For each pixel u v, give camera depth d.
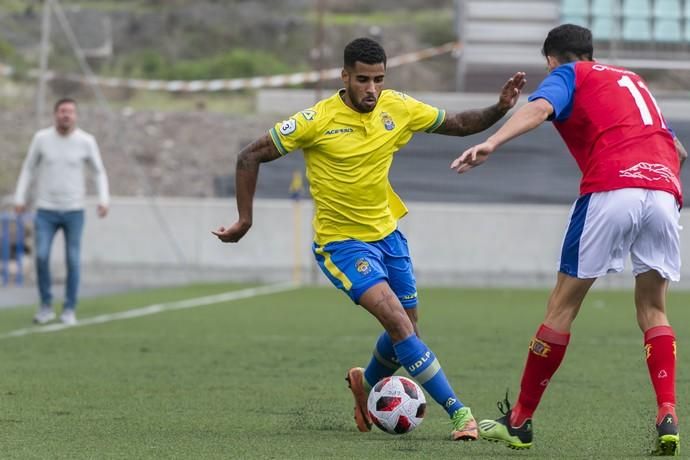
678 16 77.94
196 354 29.39
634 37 77.75
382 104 17.86
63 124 36.47
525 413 16.78
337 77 102.44
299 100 81.31
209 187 72.50
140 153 74.88
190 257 61.34
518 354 29.91
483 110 18.05
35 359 27.97
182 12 123.69
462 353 30.11
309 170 18.03
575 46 17.52
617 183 16.50
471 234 60.56
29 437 17.55
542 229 60.41
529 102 16.62
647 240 16.80
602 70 17.09
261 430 18.47
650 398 22.50
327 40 120.25
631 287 60.41
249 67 108.31
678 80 87.25
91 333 34.47
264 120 79.94
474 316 41.75
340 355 29.34
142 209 61.28
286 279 61.12
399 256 18.09
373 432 18.45
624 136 16.67
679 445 17.06
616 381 25.02
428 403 21.83
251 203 17.80
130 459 15.73
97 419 19.41
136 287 57.12
